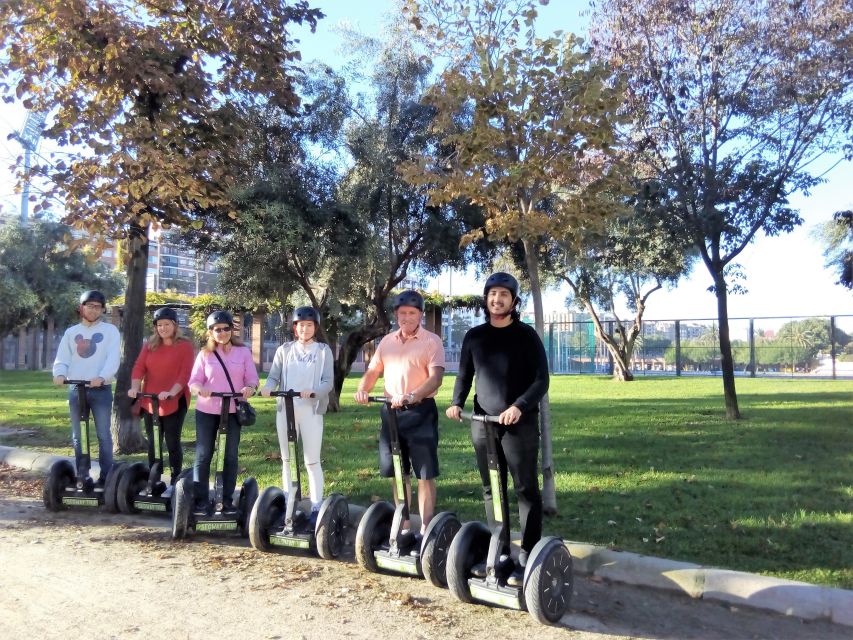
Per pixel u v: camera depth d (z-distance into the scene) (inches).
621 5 462.3
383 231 566.6
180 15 367.9
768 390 780.0
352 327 1088.8
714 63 453.7
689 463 329.1
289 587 181.8
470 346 178.1
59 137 342.3
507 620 163.2
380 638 150.9
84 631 151.1
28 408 597.9
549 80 236.8
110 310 1310.3
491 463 164.7
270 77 391.2
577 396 719.7
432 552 176.9
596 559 197.5
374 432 444.5
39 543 217.9
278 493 216.7
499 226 243.9
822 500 257.4
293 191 498.0
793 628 161.5
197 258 597.0
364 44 548.4
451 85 237.3
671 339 1314.0
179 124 371.9
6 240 1334.9
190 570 194.1
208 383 230.2
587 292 1037.8
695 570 182.9
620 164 251.6
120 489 250.2
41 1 317.1
